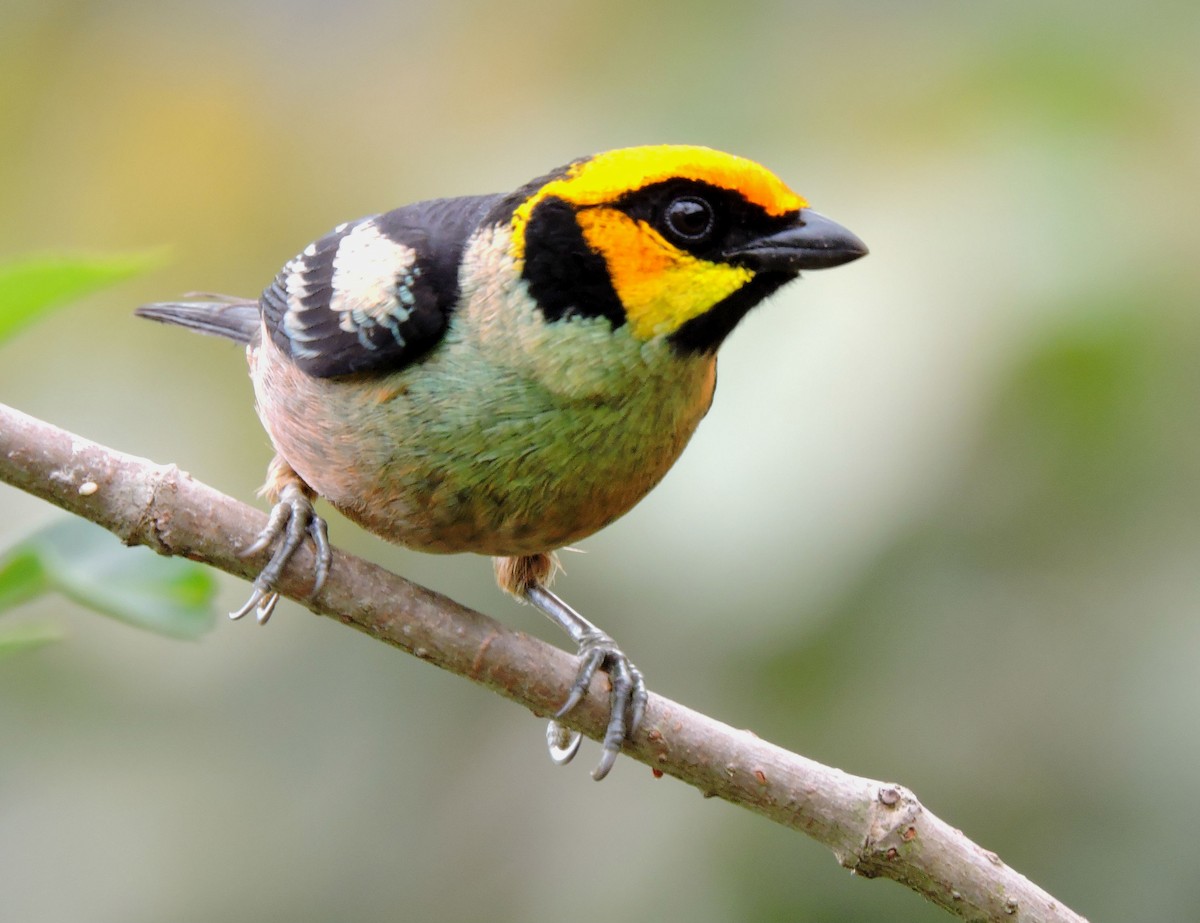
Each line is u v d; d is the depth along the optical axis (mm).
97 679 11273
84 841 10859
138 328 12055
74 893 10727
